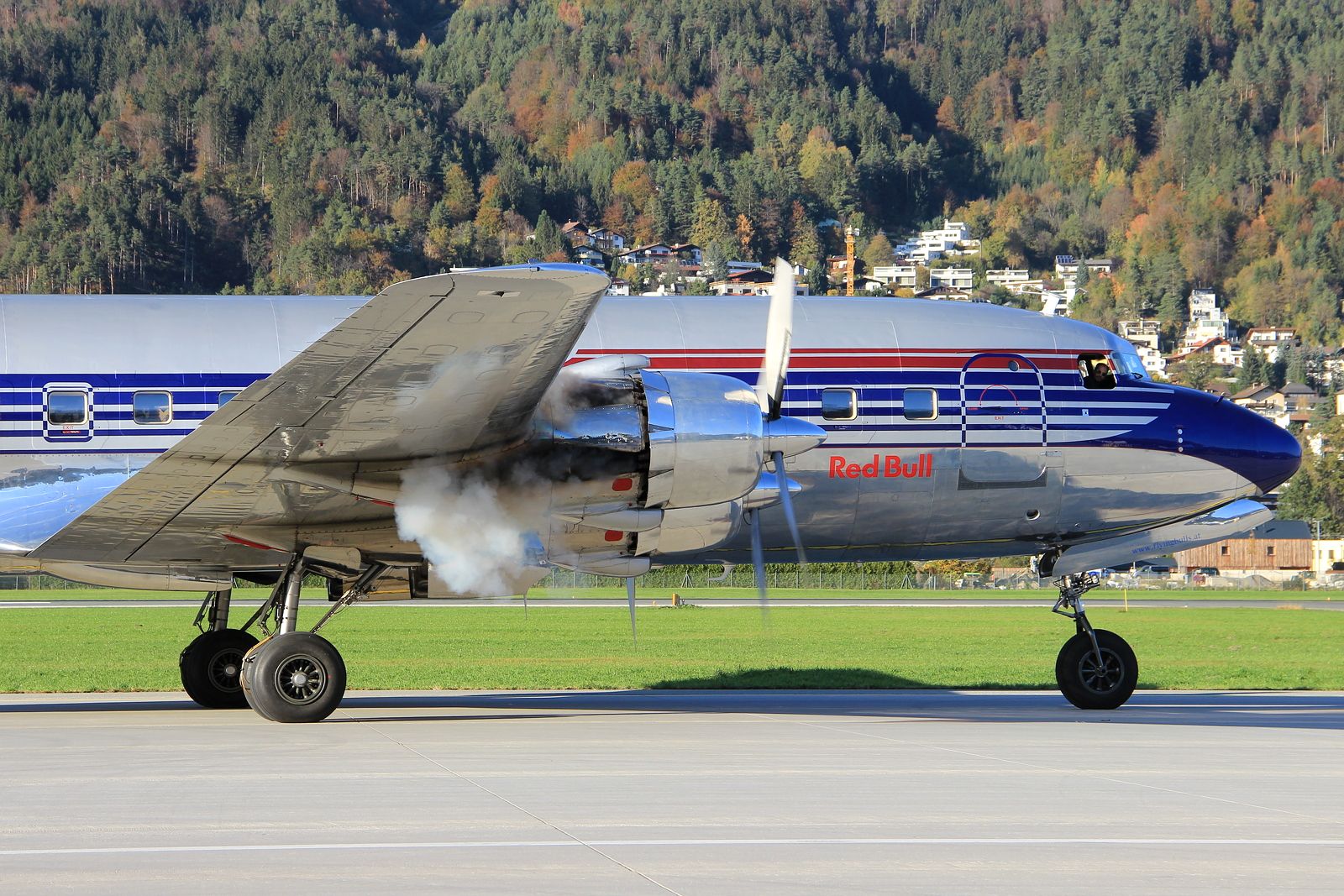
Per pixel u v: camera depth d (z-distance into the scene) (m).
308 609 162.62
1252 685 81.06
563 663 93.62
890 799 34.22
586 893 24.58
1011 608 188.88
